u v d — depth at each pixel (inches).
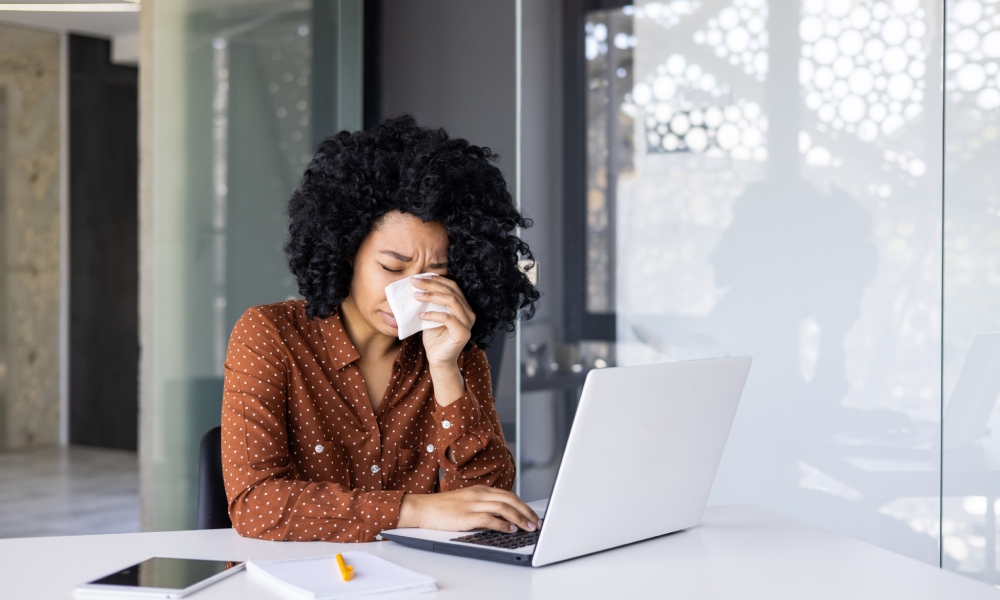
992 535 91.9
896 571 49.8
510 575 47.8
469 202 64.5
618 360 114.0
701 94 108.7
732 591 45.9
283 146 138.1
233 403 60.7
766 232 104.9
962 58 93.0
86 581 46.3
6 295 264.7
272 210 137.9
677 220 110.3
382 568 47.6
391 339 67.4
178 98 130.2
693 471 55.8
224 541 54.7
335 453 64.9
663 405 51.1
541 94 117.6
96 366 272.5
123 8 184.5
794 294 103.1
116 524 181.0
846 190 100.3
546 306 118.2
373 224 62.6
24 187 266.1
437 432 64.1
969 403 92.8
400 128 65.4
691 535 56.8
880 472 98.1
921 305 96.1
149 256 128.7
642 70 112.3
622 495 51.1
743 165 106.3
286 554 52.2
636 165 113.0
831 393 101.0
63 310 275.6
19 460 250.5
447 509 55.1
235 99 134.1
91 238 272.5
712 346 108.1
